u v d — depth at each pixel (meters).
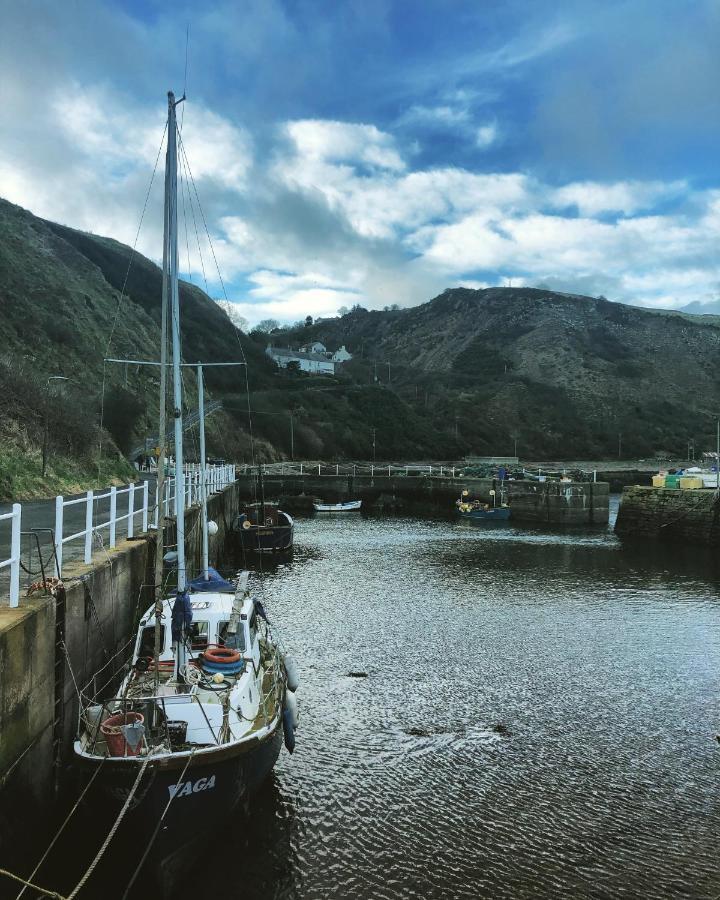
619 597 23.45
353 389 121.50
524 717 12.98
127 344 71.25
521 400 147.50
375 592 24.00
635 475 89.00
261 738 8.58
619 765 11.08
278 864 8.38
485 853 8.68
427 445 113.75
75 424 35.59
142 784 7.50
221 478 38.00
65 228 116.00
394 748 11.62
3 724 6.91
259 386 115.81
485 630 18.98
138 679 9.88
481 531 44.09
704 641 18.05
